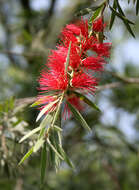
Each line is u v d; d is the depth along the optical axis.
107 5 0.60
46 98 0.59
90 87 0.59
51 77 0.59
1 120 0.76
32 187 1.18
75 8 1.28
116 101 1.53
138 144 1.56
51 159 0.57
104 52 0.60
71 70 0.60
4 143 0.74
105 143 1.32
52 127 0.57
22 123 0.76
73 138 1.31
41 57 1.04
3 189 1.11
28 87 1.55
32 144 0.72
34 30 1.54
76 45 0.60
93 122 1.33
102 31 0.60
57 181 1.52
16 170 0.75
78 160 1.31
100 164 1.33
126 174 1.56
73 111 0.58
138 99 1.51
